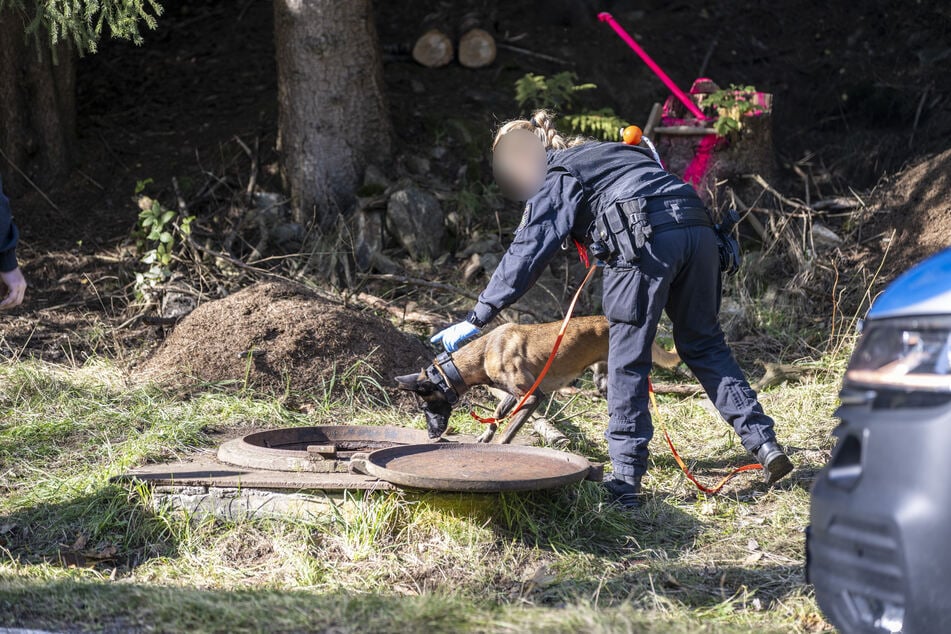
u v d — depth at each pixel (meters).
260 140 13.23
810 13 15.79
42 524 5.86
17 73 12.50
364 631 4.05
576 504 5.96
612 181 6.02
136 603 4.47
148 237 10.78
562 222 5.91
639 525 5.99
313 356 8.58
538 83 12.41
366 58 12.27
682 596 4.88
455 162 12.95
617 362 6.17
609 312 6.14
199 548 5.55
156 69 14.95
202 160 13.10
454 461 5.94
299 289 9.42
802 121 14.26
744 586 4.91
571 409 8.52
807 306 10.72
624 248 5.88
